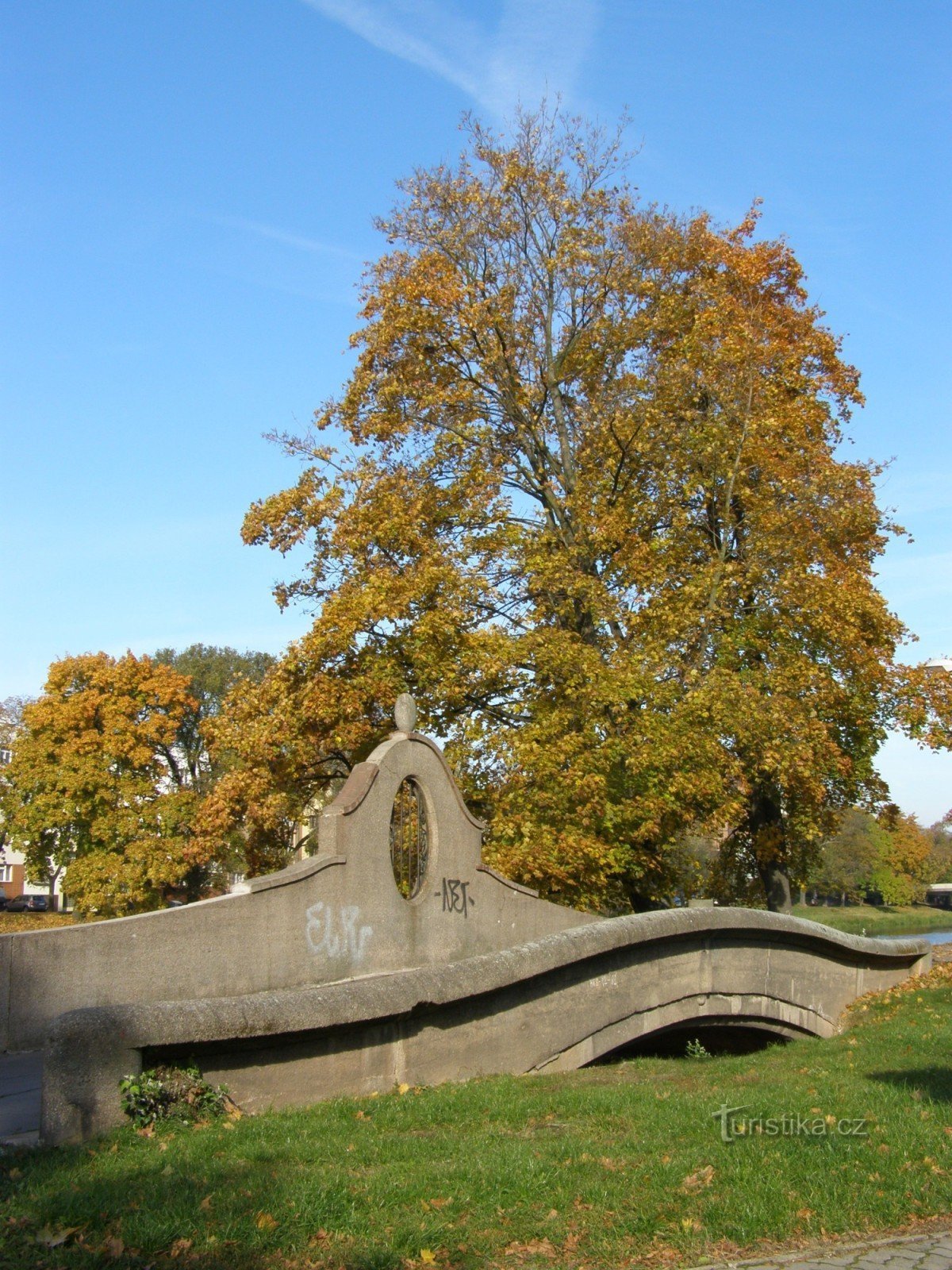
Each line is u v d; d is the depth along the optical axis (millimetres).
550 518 23141
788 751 19797
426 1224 6098
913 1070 11227
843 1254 6098
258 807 19359
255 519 21078
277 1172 6820
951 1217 6672
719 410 22281
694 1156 7516
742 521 22594
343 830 12406
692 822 20766
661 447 21953
